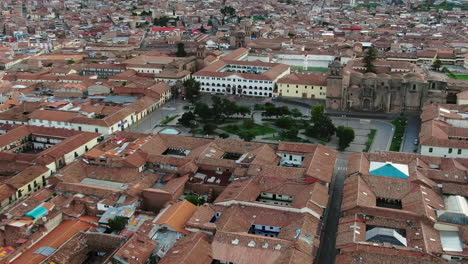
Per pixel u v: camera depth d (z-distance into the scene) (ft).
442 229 515.91
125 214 544.62
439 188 600.39
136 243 481.87
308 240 485.97
